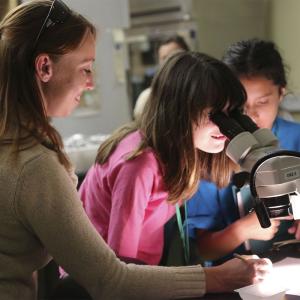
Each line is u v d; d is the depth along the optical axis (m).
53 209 0.84
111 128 3.79
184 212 1.38
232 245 1.34
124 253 1.12
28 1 0.93
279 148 0.93
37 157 0.84
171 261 1.29
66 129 3.66
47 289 1.10
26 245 0.88
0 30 0.90
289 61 3.17
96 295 0.89
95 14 3.59
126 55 3.94
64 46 0.89
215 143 1.17
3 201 0.84
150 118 1.21
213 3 3.84
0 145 0.87
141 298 0.90
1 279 0.88
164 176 1.19
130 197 1.12
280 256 1.20
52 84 0.91
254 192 0.87
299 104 2.90
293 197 0.89
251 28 3.78
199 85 1.12
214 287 0.95
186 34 3.99
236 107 1.10
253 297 0.93
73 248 0.85
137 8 4.12
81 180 1.57
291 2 3.13
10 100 0.87
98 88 3.70
